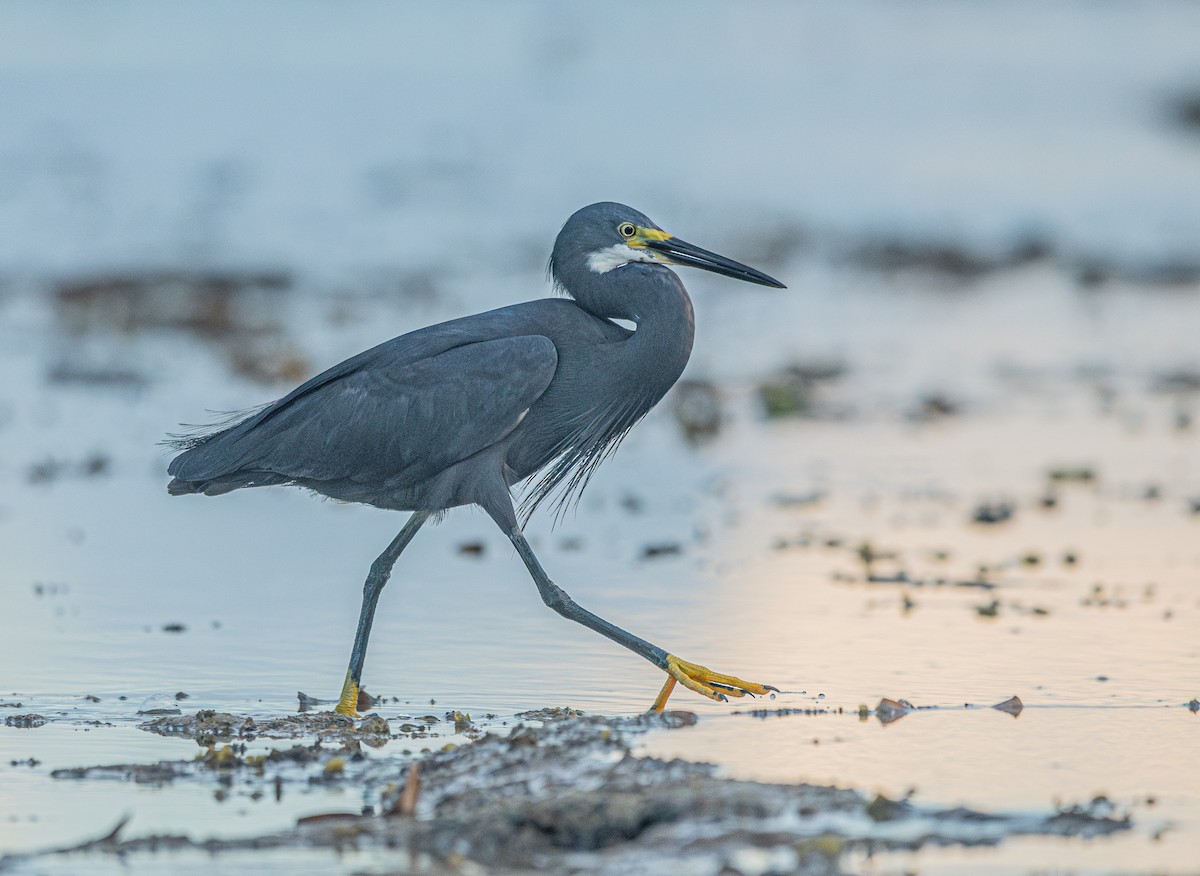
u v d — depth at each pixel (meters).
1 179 38.75
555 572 13.97
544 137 46.94
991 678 10.82
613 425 11.12
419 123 48.81
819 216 36.81
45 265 29.89
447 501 10.82
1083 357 24.56
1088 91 54.84
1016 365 23.97
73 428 19.25
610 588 13.40
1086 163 43.56
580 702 10.52
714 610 12.68
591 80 57.47
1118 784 8.67
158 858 7.73
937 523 15.70
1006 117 50.12
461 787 8.66
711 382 22.66
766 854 7.62
